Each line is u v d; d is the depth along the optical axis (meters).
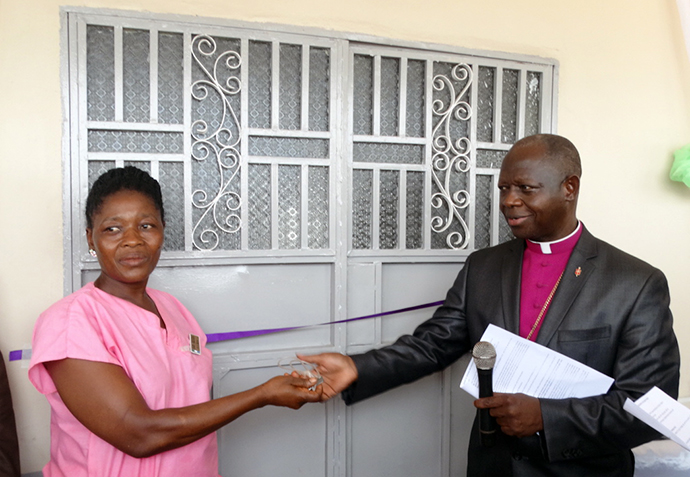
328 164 1.99
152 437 1.03
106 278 1.21
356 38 2.00
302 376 1.34
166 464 1.13
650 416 1.12
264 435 1.99
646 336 1.27
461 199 2.20
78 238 1.74
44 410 1.73
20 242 1.69
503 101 2.28
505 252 1.56
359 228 2.11
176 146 1.87
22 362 1.70
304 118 1.96
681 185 2.40
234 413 1.14
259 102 1.96
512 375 1.31
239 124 1.90
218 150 1.89
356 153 2.08
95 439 1.08
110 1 1.75
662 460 2.23
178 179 1.87
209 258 1.87
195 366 1.25
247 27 1.88
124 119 1.82
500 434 1.41
